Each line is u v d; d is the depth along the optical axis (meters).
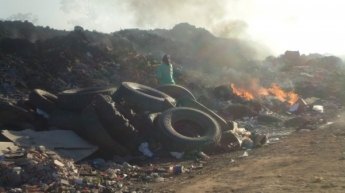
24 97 19.16
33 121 13.55
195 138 13.30
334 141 12.56
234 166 10.69
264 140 14.23
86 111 12.59
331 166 9.18
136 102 14.61
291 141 13.82
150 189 9.07
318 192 7.28
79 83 22.48
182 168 10.91
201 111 14.66
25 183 9.21
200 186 8.84
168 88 16.94
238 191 8.03
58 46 25.73
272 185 8.11
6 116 13.09
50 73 22.67
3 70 21.41
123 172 10.87
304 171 9.03
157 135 13.33
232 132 14.20
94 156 12.25
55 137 12.08
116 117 12.79
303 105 22.08
